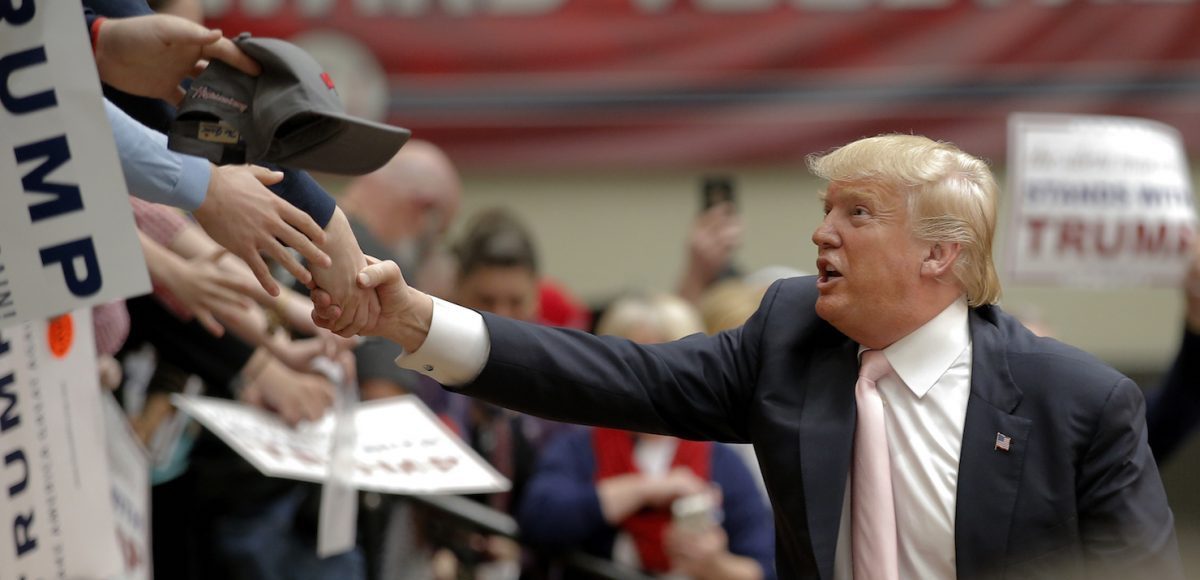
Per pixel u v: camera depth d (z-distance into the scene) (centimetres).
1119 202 902
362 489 699
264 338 684
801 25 1498
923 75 1499
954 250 479
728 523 854
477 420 908
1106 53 1502
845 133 1504
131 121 464
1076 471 467
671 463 855
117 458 609
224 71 451
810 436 479
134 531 616
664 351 507
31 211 431
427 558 829
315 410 698
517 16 1487
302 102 438
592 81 1497
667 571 830
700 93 1502
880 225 477
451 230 1492
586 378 491
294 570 714
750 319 514
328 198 486
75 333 555
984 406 474
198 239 663
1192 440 745
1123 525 457
